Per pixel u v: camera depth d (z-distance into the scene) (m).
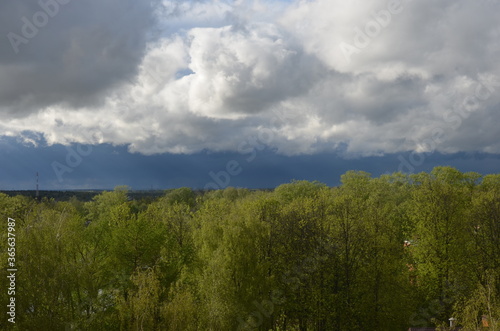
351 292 39.38
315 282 40.59
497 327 21.48
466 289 40.97
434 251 44.50
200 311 33.09
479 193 57.81
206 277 35.72
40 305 28.09
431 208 46.59
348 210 44.09
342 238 41.94
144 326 28.08
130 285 38.56
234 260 35.91
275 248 42.88
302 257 41.47
